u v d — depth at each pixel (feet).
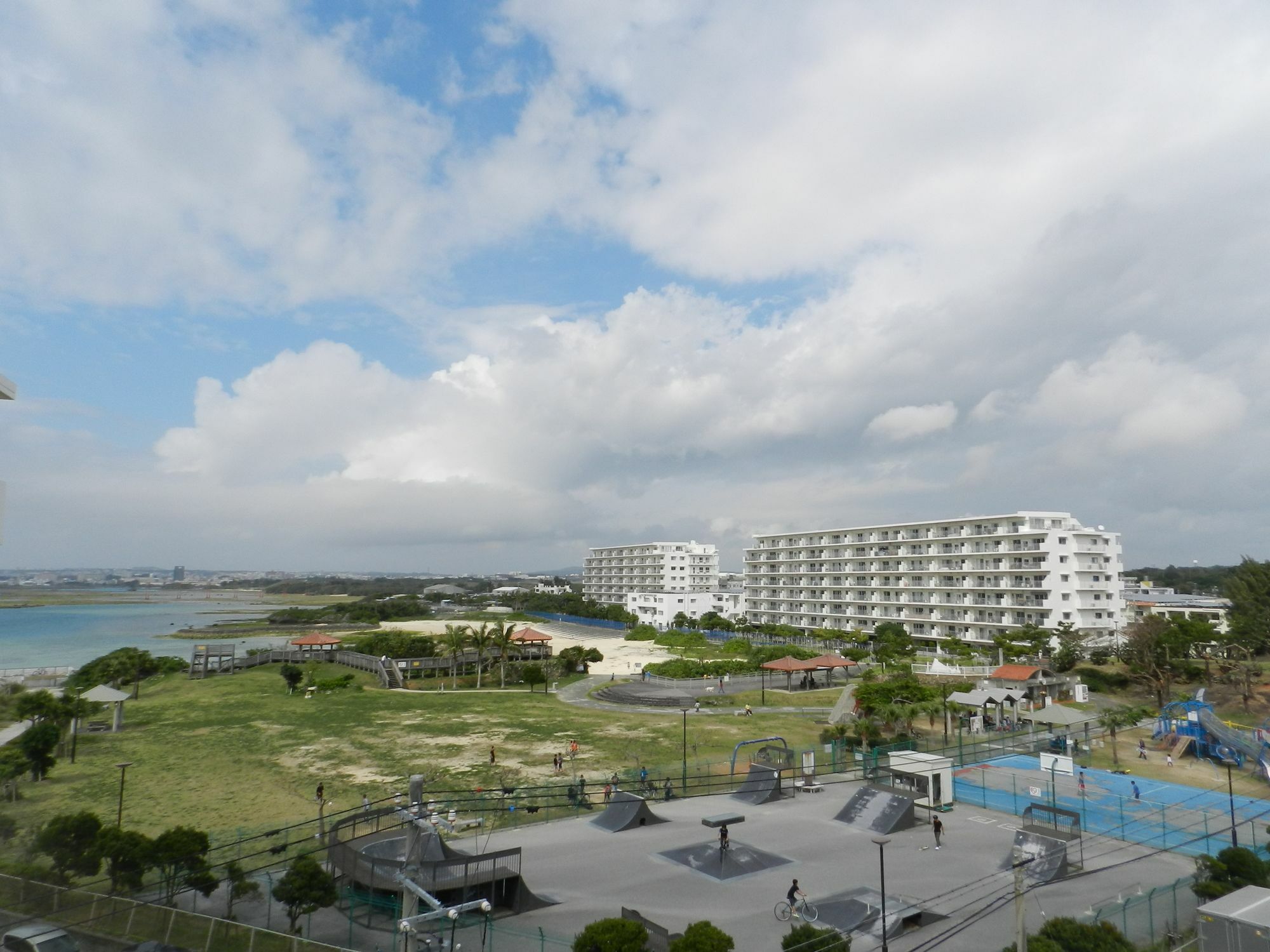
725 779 164.45
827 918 88.07
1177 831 125.90
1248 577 362.53
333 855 96.58
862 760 171.01
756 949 80.38
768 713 261.44
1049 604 382.42
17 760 148.87
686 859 109.29
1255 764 181.37
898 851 114.93
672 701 282.56
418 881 80.59
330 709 258.78
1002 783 162.40
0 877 85.71
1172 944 81.00
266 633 608.19
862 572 497.46
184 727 223.71
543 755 190.08
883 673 310.86
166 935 78.95
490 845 117.29
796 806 142.51
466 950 79.92
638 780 153.17
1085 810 139.85
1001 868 107.14
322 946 75.00
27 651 484.74
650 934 78.79
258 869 92.79
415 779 90.79
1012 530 410.72
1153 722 229.86
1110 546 396.37
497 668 369.71
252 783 159.53
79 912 82.17
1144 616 396.78
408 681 342.64
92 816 94.38
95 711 233.76
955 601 432.66
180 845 90.22
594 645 485.15
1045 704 258.98
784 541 582.76
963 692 245.24
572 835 123.54
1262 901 79.41
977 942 82.23
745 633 513.45
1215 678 295.48
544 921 88.43
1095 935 73.20
